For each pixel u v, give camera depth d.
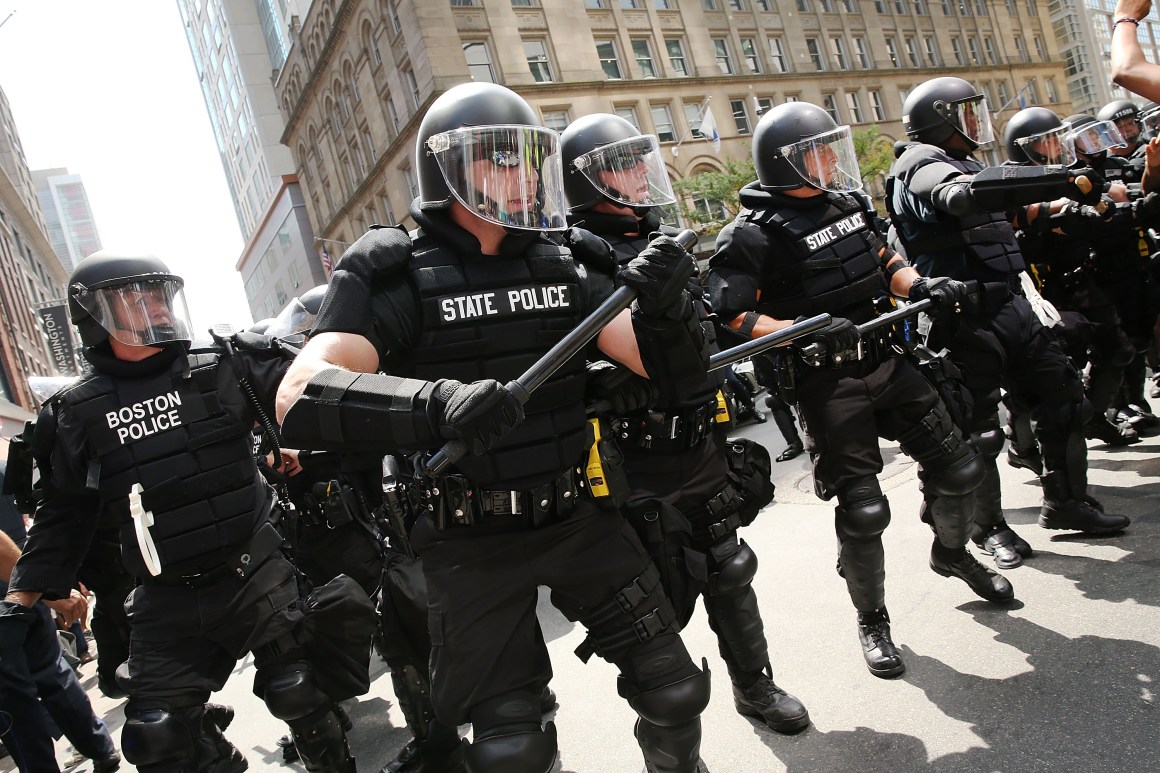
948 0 39.28
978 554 3.76
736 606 2.64
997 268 3.38
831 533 4.52
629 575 1.87
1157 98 2.94
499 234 1.80
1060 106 43.94
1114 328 4.57
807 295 2.88
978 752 2.28
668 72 28.92
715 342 2.75
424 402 1.40
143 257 2.58
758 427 9.66
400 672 2.82
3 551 3.05
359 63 31.25
